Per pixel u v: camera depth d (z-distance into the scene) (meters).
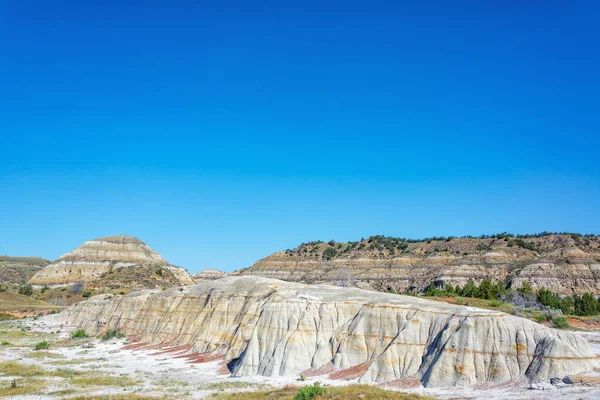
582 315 87.88
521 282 139.88
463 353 43.12
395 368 46.53
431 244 183.00
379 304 53.94
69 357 71.31
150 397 42.53
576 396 34.25
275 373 52.12
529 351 41.78
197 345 71.06
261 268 199.12
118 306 102.25
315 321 56.16
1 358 67.94
